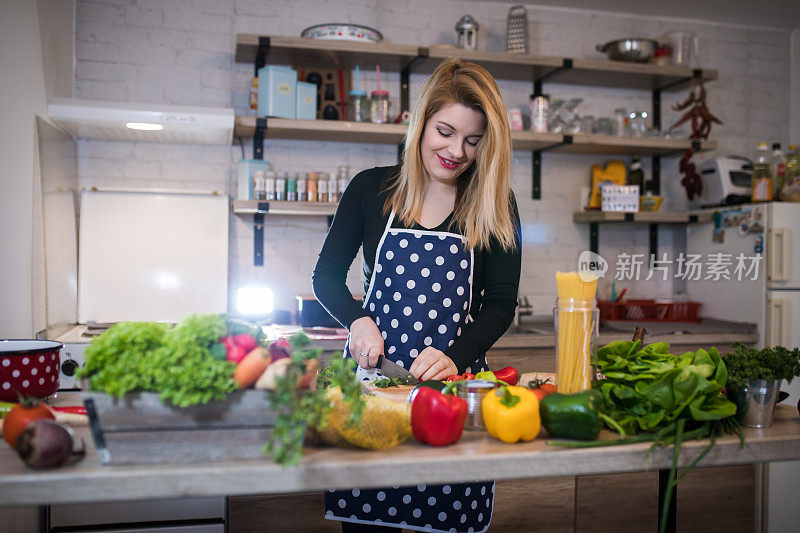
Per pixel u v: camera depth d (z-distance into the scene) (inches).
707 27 153.0
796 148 134.2
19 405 40.9
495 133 58.9
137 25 125.3
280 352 39.0
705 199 144.8
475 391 46.9
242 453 37.9
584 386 47.3
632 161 145.1
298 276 132.3
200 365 36.2
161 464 37.0
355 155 134.5
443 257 64.4
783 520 107.3
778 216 125.3
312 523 86.1
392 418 41.6
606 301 136.4
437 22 138.3
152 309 120.6
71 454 36.9
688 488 103.0
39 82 94.6
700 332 124.4
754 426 48.0
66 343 94.7
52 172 101.0
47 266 96.4
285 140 131.3
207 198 125.1
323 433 41.1
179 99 127.0
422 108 60.7
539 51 143.7
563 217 144.6
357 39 120.1
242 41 115.7
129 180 124.6
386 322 65.2
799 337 126.3
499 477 40.0
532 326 132.2
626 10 146.0
